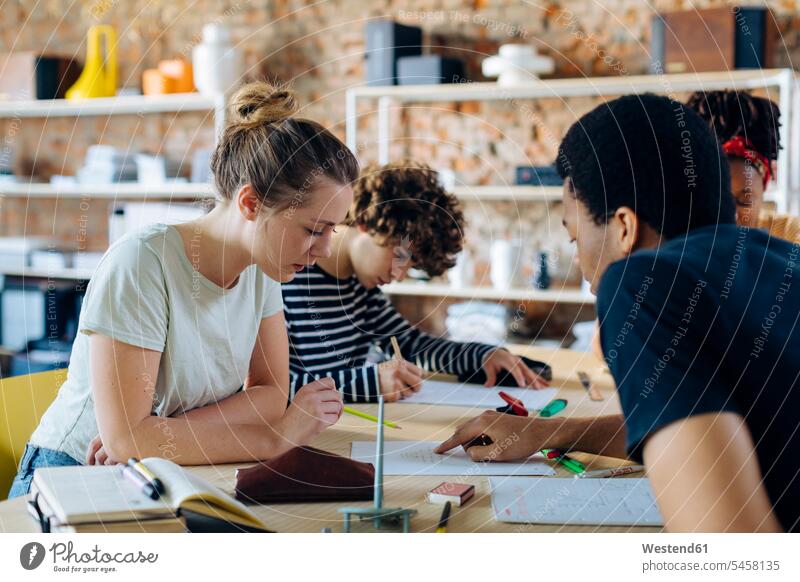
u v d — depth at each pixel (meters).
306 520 0.93
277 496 0.98
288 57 3.61
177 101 3.48
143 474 0.90
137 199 3.72
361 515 0.94
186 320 1.26
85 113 3.83
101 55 3.83
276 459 1.03
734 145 1.65
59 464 1.28
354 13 3.50
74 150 3.93
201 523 0.86
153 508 0.83
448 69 3.12
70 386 1.31
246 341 1.37
